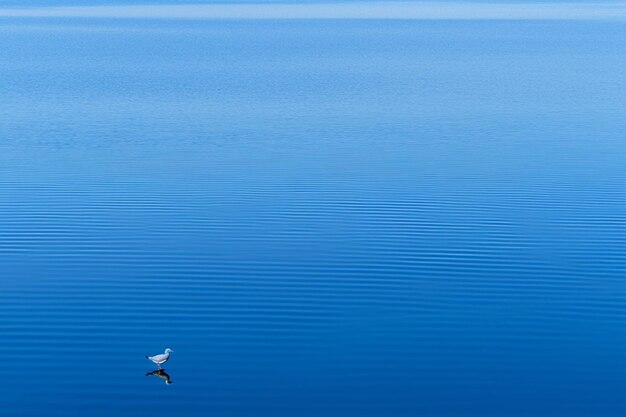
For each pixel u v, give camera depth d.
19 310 39.56
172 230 50.12
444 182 60.28
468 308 39.91
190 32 199.00
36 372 34.53
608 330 37.94
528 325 38.34
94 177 62.03
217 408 32.47
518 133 77.12
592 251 46.53
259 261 45.28
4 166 65.38
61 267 44.47
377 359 35.59
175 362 35.25
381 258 45.59
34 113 88.44
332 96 98.75
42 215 52.94
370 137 75.62
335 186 59.34
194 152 70.00
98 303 40.28
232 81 112.19
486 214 52.91
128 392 33.34
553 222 51.34
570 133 77.00
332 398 33.09
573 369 35.00
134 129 79.56
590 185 59.44
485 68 126.50
